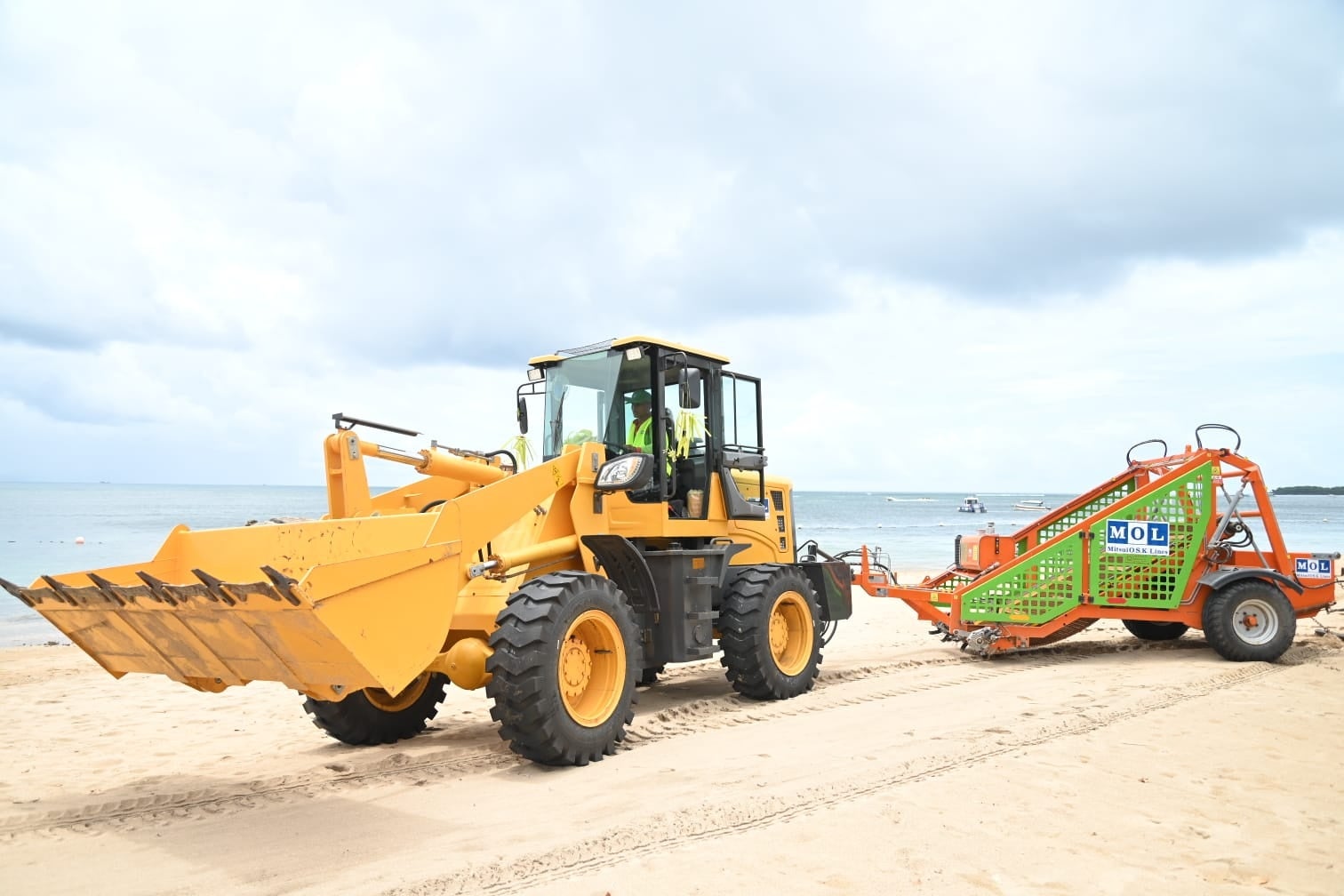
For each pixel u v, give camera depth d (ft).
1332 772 16.62
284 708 26.37
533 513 20.99
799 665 25.46
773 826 13.88
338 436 17.72
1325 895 11.35
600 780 16.87
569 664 18.17
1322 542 126.41
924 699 24.16
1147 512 30.58
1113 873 12.01
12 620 52.95
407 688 21.35
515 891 11.66
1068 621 30.66
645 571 21.62
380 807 15.57
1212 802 14.96
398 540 16.08
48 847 13.83
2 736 22.57
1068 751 18.13
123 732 23.09
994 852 12.71
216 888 12.05
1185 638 34.94
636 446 23.53
